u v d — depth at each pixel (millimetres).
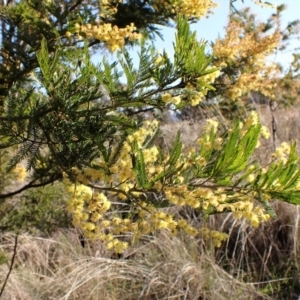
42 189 2709
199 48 1115
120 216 3588
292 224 3840
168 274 3441
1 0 2338
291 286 3447
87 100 1237
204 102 3938
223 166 1066
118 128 1380
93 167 1305
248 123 1438
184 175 1191
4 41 2129
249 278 3570
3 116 1337
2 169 2391
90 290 3256
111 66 1207
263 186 1093
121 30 1973
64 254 3764
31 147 1297
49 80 1194
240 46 2871
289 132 5273
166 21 2475
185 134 4527
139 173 1143
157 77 1170
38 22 2102
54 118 1266
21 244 3631
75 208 1362
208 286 3311
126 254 3859
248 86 2811
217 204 1150
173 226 1287
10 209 2693
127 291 3381
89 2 2574
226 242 3938
